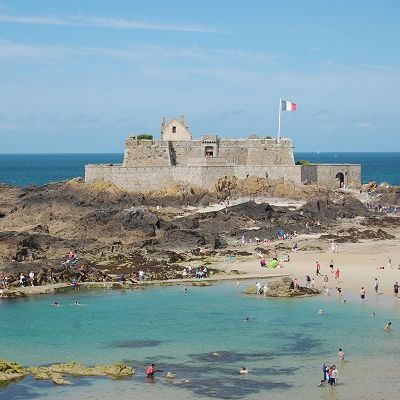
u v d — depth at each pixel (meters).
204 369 67.56
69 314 88.69
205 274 111.06
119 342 76.50
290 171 178.88
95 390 62.06
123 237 137.12
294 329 80.75
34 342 76.69
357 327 81.25
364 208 171.50
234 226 150.62
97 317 87.19
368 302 93.19
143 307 92.31
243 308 91.00
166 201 168.62
